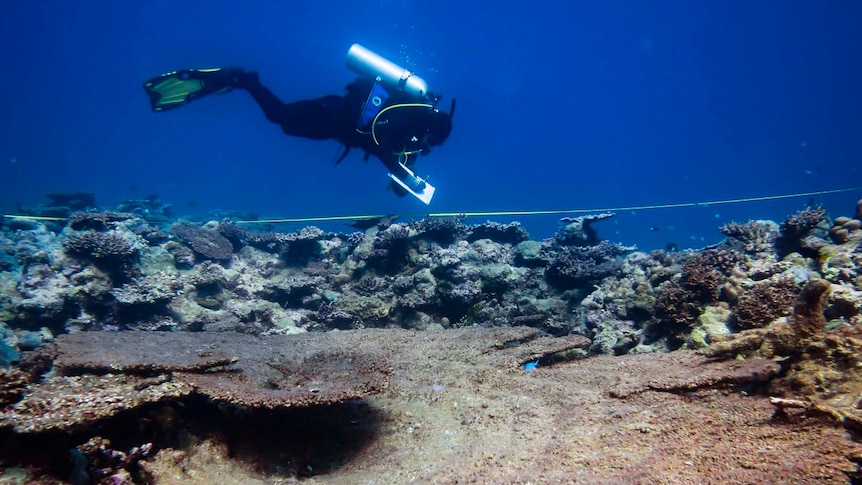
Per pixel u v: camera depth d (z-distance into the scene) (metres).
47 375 2.88
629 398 2.57
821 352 2.33
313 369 2.92
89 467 2.04
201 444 2.45
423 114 4.01
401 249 5.80
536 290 5.40
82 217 5.74
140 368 2.60
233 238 6.76
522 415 2.67
